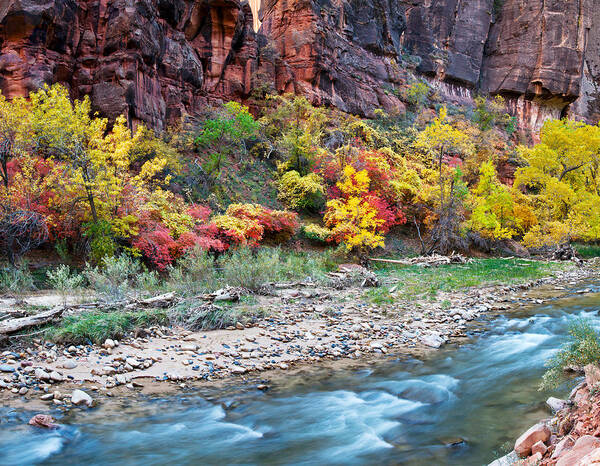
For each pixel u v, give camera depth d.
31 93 17.00
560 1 61.84
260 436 5.12
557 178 36.44
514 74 61.22
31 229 15.20
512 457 4.11
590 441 3.30
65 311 9.23
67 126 16.41
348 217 24.70
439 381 6.90
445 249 28.41
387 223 27.78
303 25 38.41
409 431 5.21
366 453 4.70
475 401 6.03
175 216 18.55
